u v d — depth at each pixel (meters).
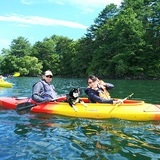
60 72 75.81
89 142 6.60
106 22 63.81
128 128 7.84
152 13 54.94
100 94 9.38
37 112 9.55
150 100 14.70
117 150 6.09
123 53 52.91
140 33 52.41
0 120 8.60
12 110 10.02
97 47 61.81
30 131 7.45
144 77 51.12
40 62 83.12
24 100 10.52
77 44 71.81
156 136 7.12
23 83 33.31
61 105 9.48
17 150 6.00
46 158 5.59
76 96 9.36
